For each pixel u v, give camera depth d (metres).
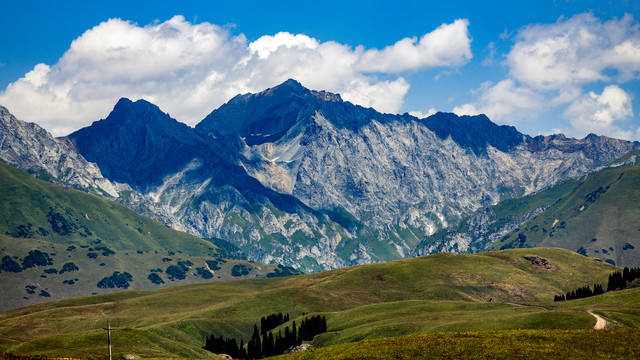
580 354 102.81
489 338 116.19
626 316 154.50
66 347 162.38
